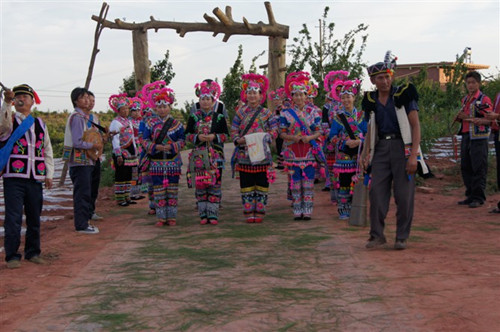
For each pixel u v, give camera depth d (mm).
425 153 14188
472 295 3842
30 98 5535
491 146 13602
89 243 6516
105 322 3629
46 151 5660
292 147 7594
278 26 16141
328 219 7625
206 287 4371
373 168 5574
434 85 17797
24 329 3561
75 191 7188
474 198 8430
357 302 3836
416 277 4391
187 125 7539
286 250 5672
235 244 6070
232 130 7594
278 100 13148
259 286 4344
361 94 13508
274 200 9734
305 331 3342
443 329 3254
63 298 4211
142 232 7094
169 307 3900
